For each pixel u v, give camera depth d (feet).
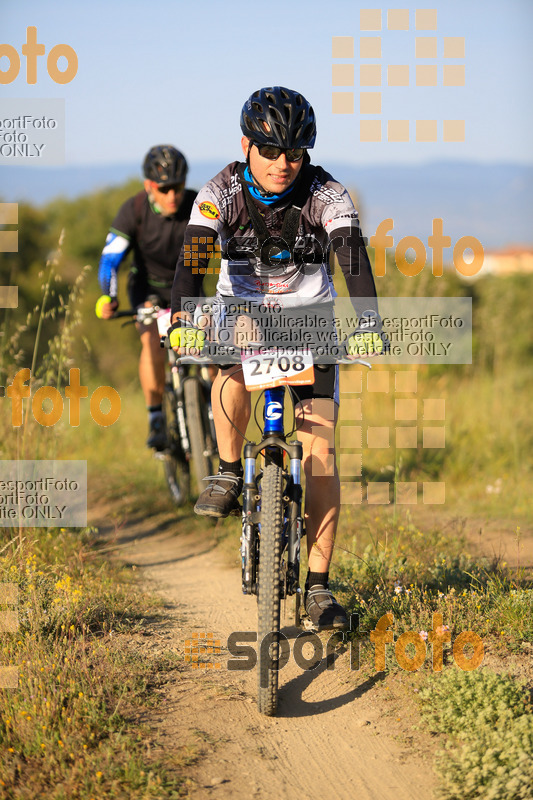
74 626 27.89
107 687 24.26
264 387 24.57
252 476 24.80
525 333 86.33
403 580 31.63
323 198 25.41
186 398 45.55
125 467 62.75
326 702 24.72
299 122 23.89
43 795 19.35
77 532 42.19
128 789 19.62
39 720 21.77
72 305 43.75
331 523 26.99
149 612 31.73
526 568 35.42
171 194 44.19
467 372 77.87
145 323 46.11
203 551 43.52
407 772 20.94
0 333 42.65
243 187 25.32
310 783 20.58
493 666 24.85
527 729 20.68
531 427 65.82
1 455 41.39
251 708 24.29
